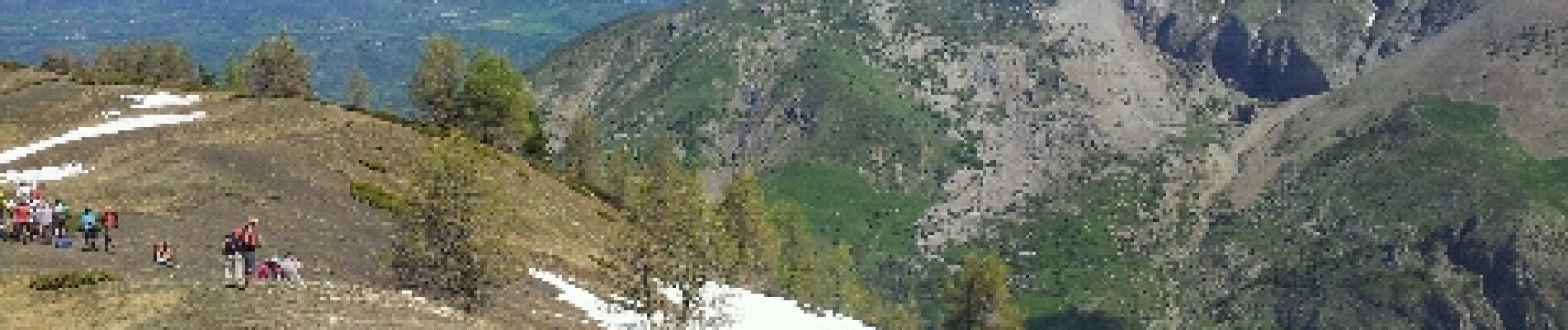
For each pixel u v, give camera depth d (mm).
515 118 135750
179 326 39031
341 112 116875
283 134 100000
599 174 167625
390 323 42938
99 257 52438
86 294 42781
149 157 82562
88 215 55156
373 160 97625
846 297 160250
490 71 133875
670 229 53906
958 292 126375
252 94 123062
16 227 54438
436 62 142500
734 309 94938
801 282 143125
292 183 81250
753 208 119500
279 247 63594
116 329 38750
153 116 103750
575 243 94938
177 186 73188
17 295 42031
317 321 40906
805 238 150250
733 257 104875
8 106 109000
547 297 70000
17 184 74188
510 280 59656
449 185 56500
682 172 104000
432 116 143000
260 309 41188
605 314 70750
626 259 53844
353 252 67188
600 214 115438
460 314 48500
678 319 54156
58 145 91562
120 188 71625
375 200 82438
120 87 120500
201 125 100750
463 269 56906
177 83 137750
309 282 46344
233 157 84062
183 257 56938
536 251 82312
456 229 56469
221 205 71000
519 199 100688
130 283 44281
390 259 62781
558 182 121438
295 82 175000
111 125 100062
